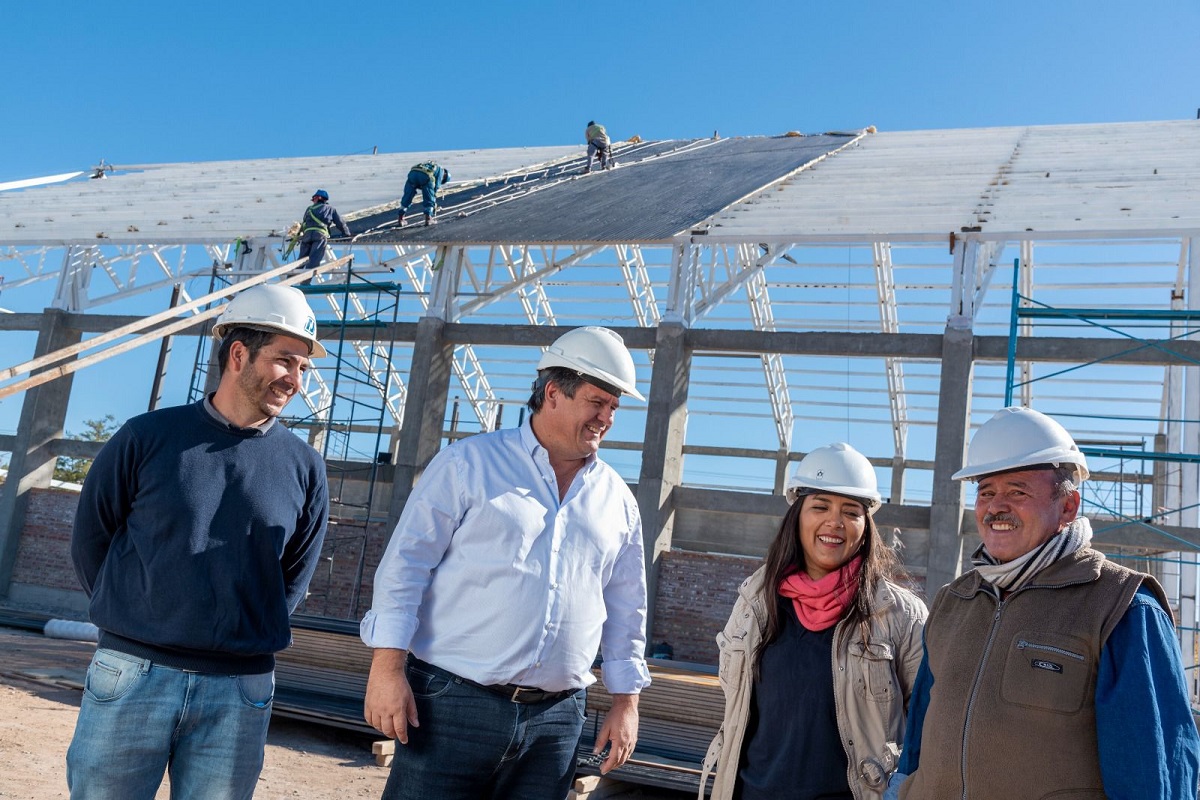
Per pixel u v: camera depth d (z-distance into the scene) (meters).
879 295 24.12
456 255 17.88
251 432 3.36
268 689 3.35
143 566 3.14
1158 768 2.38
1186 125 25.05
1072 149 22.22
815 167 22.39
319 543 3.64
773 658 3.68
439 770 3.18
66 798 5.62
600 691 7.72
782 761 3.56
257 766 3.31
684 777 6.91
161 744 3.11
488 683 3.19
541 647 3.22
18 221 21.91
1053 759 2.56
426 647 3.28
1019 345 14.28
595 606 3.40
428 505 3.28
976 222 15.10
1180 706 2.46
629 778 7.05
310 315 3.44
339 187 24.78
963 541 14.44
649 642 15.49
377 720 3.10
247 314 3.32
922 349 14.77
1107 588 2.63
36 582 19.05
